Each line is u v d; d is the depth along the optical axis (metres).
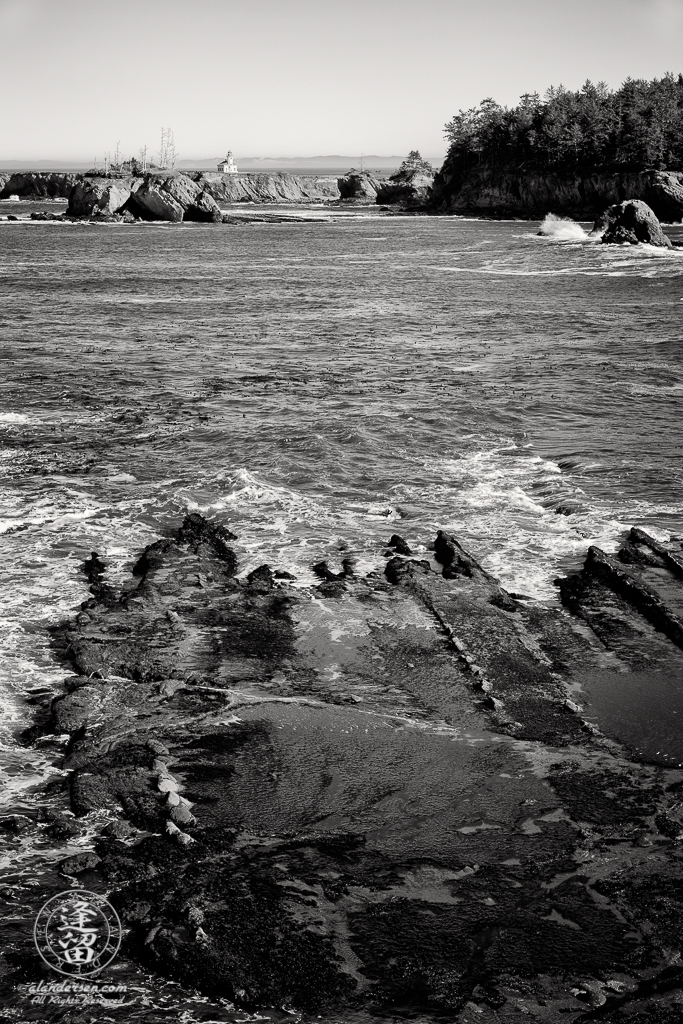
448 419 23.75
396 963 6.99
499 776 9.30
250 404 25.56
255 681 11.09
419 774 9.32
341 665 11.52
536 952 7.09
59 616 12.74
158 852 8.12
